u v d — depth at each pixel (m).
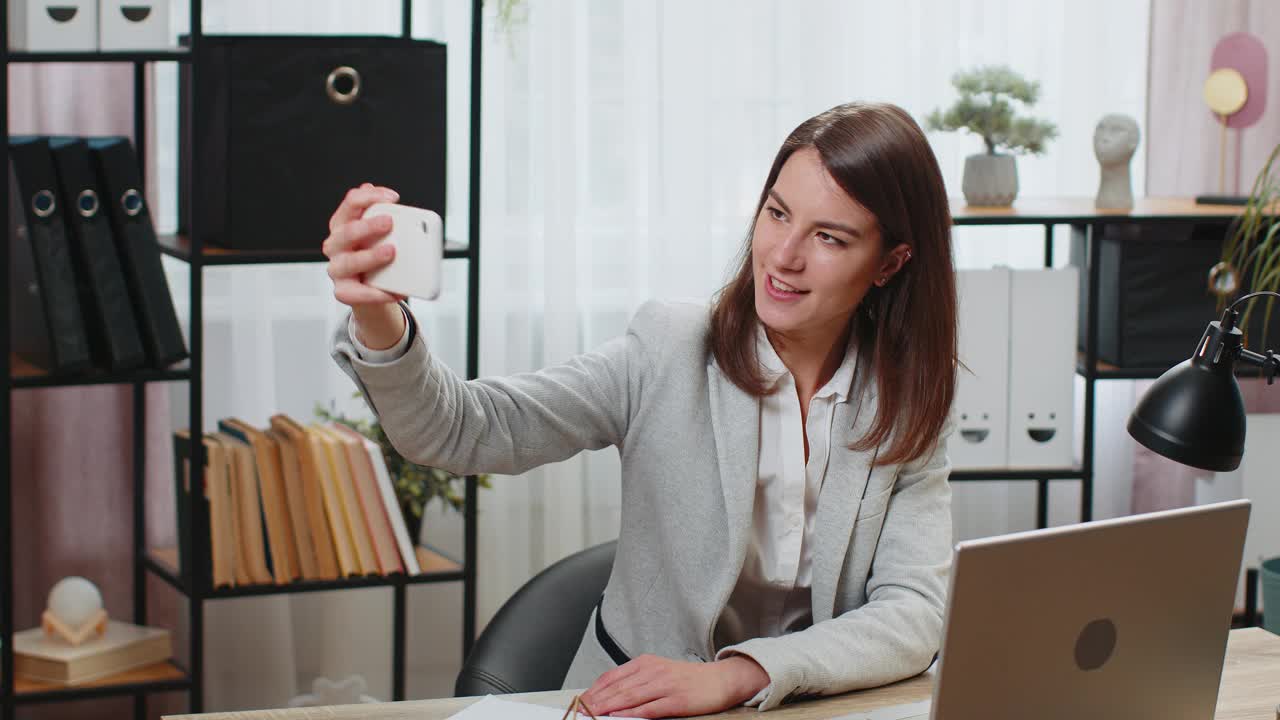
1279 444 2.98
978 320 2.81
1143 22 3.21
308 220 2.37
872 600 1.62
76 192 2.33
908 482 1.67
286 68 2.32
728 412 1.63
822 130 1.51
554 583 1.91
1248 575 3.01
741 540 1.60
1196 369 1.43
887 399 1.62
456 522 3.09
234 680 2.98
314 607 3.05
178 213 2.73
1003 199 2.86
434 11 2.91
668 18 3.00
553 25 2.94
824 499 1.63
